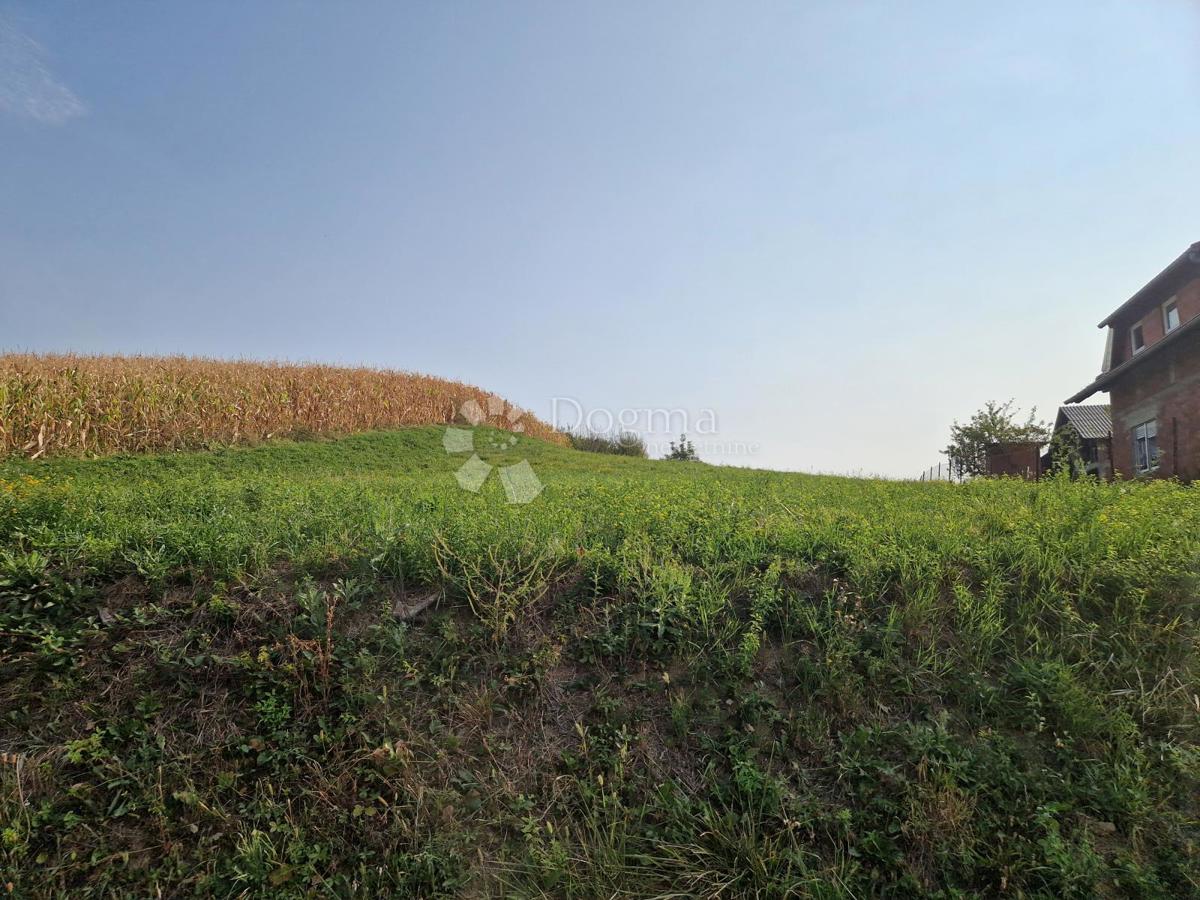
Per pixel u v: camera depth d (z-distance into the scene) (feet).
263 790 12.47
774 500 28.86
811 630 16.05
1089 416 78.02
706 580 17.46
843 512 24.35
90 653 14.34
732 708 14.33
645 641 15.65
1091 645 15.67
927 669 15.17
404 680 14.44
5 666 13.88
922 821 12.13
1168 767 13.08
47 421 48.85
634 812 12.48
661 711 14.38
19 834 11.44
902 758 13.33
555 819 12.55
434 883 11.33
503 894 11.39
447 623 15.71
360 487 29.22
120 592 15.84
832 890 11.27
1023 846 11.72
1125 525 20.17
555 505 23.77
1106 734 13.65
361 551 17.76
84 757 12.61
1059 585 17.52
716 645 15.48
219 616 15.34
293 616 15.49
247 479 36.58
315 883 11.25
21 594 15.14
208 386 63.41
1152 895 11.04
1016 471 63.77
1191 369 51.21
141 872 11.19
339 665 14.57
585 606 16.78
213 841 11.68
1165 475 54.24
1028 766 13.08
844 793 12.75
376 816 12.25
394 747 13.19
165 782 12.41
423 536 18.33
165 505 22.12
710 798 12.80
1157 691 14.51
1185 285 52.70
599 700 14.40
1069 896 11.10
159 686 14.01
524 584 16.65
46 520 18.47
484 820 12.40
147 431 54.19
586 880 11.60
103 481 43.11
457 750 13.44
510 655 15.29
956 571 17.95
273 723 13.42
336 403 72.79
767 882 11.48
